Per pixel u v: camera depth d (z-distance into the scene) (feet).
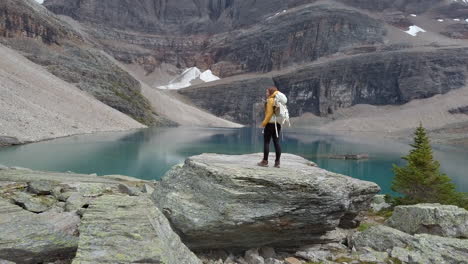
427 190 68.44
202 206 29.84
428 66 655.35
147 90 537.24
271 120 33.42
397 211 40.34
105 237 22.02
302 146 268.00
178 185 33.40
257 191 29.14
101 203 27.84
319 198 29.96
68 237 24.53
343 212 32.42
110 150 167.73
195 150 195.11
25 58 361.92
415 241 31.22
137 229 23.30
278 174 30.63
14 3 452.76
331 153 218.79
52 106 244.42
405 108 618.85
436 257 28.58
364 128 535.60
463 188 122.52
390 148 258.78
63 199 38.34
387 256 30.37
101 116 304.09
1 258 21.58
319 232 32.83
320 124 627.46
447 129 381.19
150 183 64.28
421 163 70.44
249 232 29.66
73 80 398.62
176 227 30.12
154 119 442.09
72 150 156.04
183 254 24.89
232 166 32.91
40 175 55.26
